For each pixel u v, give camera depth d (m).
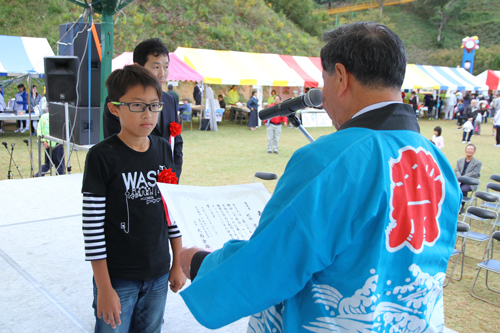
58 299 2.64
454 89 22.17
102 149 1.50
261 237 0.81
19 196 4.62
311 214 0.79
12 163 8.62
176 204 1.22
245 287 0.83
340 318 0.83
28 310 2.51
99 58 6.38
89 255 1.45
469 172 6.88
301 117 17.28
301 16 40.41
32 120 12.12
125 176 1.52
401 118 0.92
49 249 3.35
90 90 6.43
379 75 0.91
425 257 0.90
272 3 39.81
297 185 0.83
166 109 2.42
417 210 0.88
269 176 4.67
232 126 16.62
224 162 9.84
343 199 0.81
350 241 0.81
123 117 1.51
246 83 15.18
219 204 1.27
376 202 0.81
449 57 53.34
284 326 0.90
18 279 2.86
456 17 59.78
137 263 1.55
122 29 24.03
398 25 59.50
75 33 6.63
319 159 0.84
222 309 0.85
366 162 0.84
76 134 6.36
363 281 0.81
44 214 4.12
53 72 5.92
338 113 1.00
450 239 0.98
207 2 29.88
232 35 27.70
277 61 17.28
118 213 1.51
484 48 53.84
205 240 1.13
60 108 6.59
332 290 0.84
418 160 0.90
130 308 1.60
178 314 2.59
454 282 4.39
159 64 2.42
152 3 27.20
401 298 0.88
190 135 13.77
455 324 3.52
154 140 1.66
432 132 17.58
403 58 0.93
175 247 1.79
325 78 1.01
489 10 61.66
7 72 11.14
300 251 0.80
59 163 7.38
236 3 31.44
